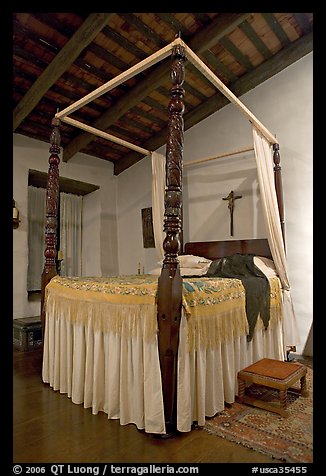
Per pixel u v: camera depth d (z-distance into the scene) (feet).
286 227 13.17
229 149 15.02
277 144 12.78
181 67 7.09
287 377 7.66
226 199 14.79
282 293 11.59
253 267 11.27
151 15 10.59
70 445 6.30
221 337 7.95
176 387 6.81
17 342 13.26
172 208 6.95
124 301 7.45
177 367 6.82
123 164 19.06
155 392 6.71
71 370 8.77
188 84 14.14
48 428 6.97
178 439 6.53
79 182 17.58
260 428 6.93
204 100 15.40
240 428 6.95
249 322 9.21
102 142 17.20
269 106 13.89
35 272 16.24
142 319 7.07
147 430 6.70
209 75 8.23
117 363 7.44
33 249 16.29
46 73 11.28
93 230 18.80
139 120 16.05
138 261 18.43
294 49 12.93
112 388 7.44
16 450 6.11
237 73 14.07
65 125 15.11
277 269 11.66
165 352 6.69
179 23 11.14
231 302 8.52
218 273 11.65
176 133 7.02
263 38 12.46
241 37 12.19
